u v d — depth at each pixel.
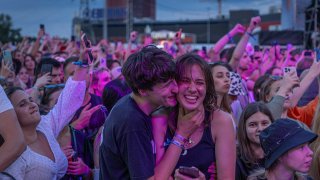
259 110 3.47
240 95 5.22
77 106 3.46
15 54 8.31
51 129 3.29
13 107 2.84
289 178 2.75
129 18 39.00
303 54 6.95
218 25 47.19
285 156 2.70
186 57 2.49
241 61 6.91
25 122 2.99
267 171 2.83
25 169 2.90
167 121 2.50
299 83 4.07
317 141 3.33
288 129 2.69
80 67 3.50
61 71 5.52
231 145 2.51
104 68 6.04
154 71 2.29
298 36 16.53
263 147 2.82
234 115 4.88
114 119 2.39
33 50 9.84
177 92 2.41
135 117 2.34
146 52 2.36
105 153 2.47
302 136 2.64
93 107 4.07
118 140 2.36
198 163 2.48
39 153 3.04
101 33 49.72
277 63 8.92
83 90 3.49
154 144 2.44
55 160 3.15
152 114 2.48
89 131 4.04
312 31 14.24
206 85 2.49
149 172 2.31
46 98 4.22
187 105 2.42
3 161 2.58
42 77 4.65
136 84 2.35
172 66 2.35
